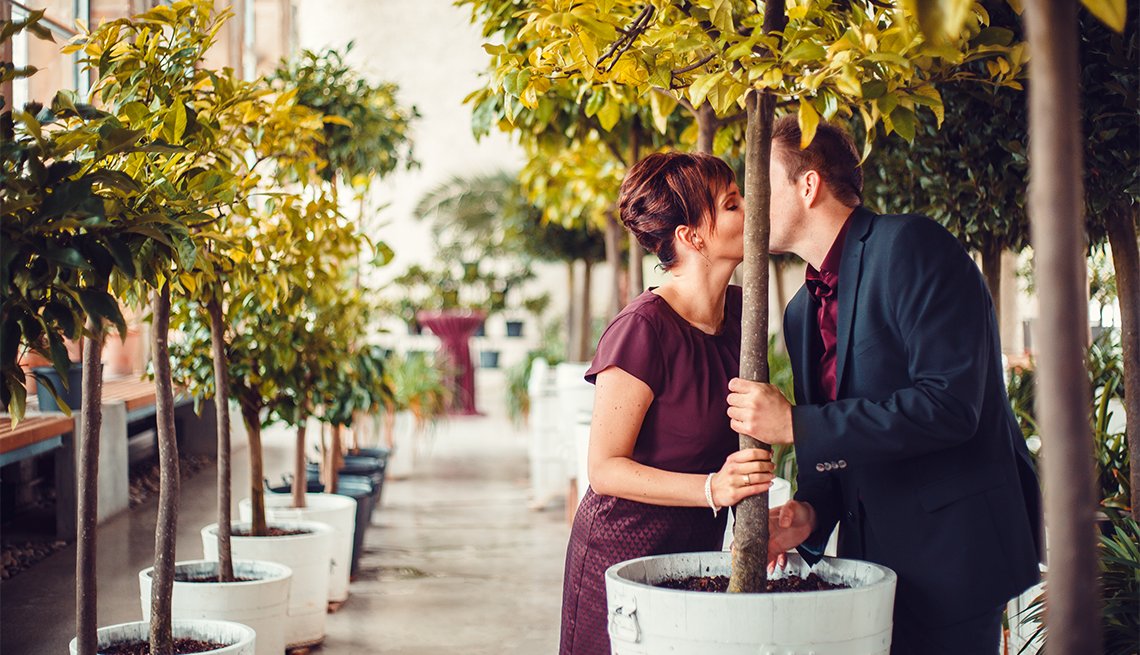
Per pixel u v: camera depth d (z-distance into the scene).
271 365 3.95
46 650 3.68
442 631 4.21
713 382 1.91
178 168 2.38
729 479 1.67
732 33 1.64
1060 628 1.04
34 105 1.74
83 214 1.61
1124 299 2.74
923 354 1.71
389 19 16.30
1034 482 1.95
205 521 6.24
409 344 15.58
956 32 1.05
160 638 2.52
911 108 1.58
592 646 1.96
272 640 3.12
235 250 3.11
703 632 1.51
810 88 1.53
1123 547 2.39
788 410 1.66
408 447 8.72
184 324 3.95
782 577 1.93
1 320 1.62
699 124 3.12
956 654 1.81
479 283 13.63
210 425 8.92
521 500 7.61
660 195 1.93
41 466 6.47
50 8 5.23
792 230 1.96
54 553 5.29
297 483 4.52
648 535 1.93
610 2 1.78
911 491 1.84
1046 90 1.01
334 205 3.51
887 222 1.85
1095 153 2.46
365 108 5.82
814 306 2.01
